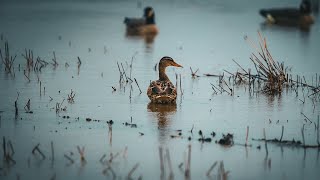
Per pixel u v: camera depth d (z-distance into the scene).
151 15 32.75
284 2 46.97
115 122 16.17
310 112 17.06
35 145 14.44
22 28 33.06
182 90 19.64
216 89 19.75
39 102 17.92
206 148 14.28
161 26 35.06
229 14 40.50
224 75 21.78
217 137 15.01
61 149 14.20
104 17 38.22
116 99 18.44
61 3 45.38
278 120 16.30
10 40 29.11
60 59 24.56
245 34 31.73
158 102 17.97
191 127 15.77
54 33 31.58
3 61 23.03
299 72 22.09
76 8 42.72
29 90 19.31
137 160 13.58
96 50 26.84
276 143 14.59
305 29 34.34
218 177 12.67
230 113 17.00
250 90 19.53
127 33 32.25
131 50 27.02
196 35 31.53
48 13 39.62
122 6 44.19
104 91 19.38
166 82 17.98
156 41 29.78
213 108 17.52
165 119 16.44
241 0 48.31
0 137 14.91
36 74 21.66
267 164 13.40
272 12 36.81
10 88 19.53
